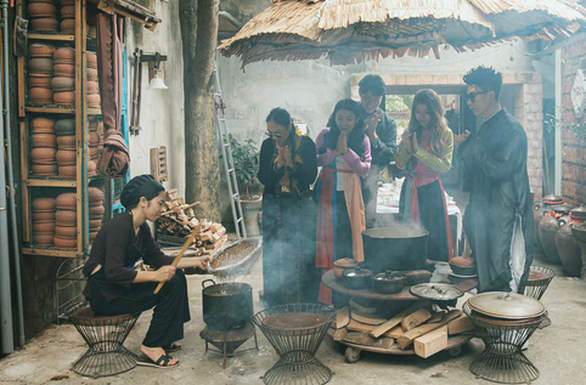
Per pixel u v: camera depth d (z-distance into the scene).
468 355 3.73
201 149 7.52
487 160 3.77
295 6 3.77
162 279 3.52
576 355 3.71
